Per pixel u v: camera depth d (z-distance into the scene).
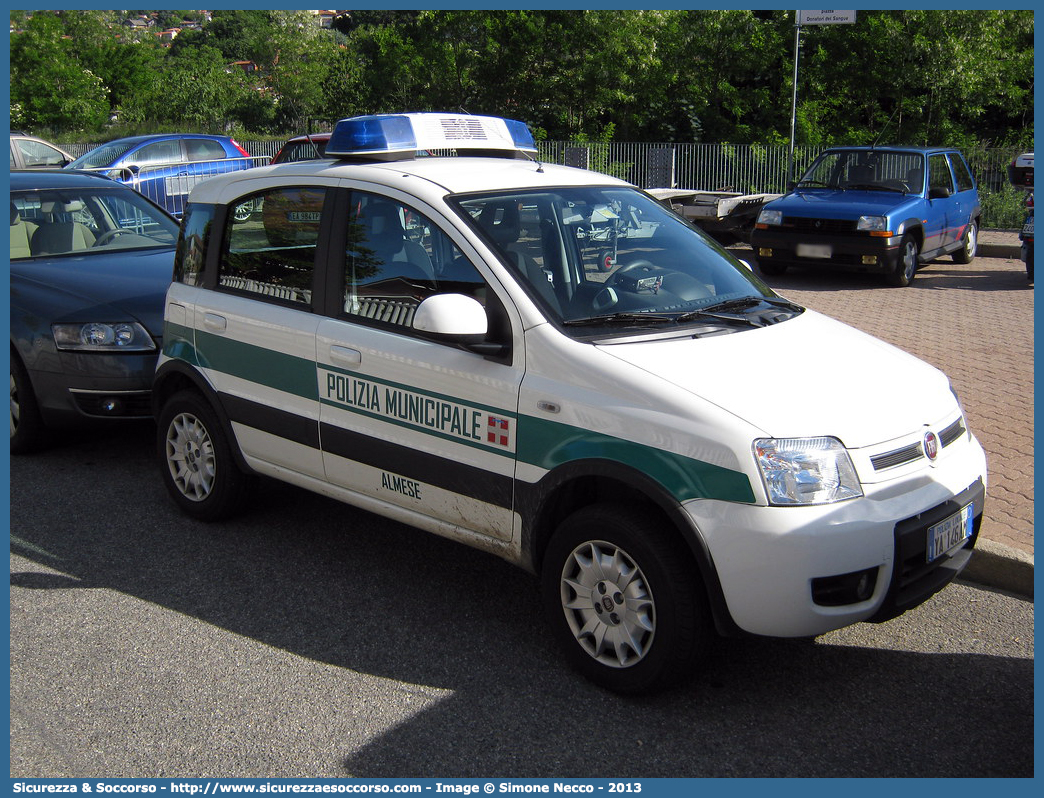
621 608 3.69
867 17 25.95
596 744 3.48
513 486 3.93
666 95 29.45
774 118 28.55
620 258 4.45
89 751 3.48
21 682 3.92
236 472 5.24
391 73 31.23
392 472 4.39
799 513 3.35
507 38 29.55
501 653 4.10
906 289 12.67
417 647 4.15
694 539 3.42
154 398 5.57
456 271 4.15
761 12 28.98
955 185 14.30
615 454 3.60
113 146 18.80
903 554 3.47
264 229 4.96
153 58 58.25
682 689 3.81
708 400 3.51
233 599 4.59
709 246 4.88
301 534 5.32
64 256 7.28
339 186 4.65
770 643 4.15
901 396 3.81
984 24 24.84
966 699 3.74
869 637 4.21
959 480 3.79
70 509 5.69
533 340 3.87
